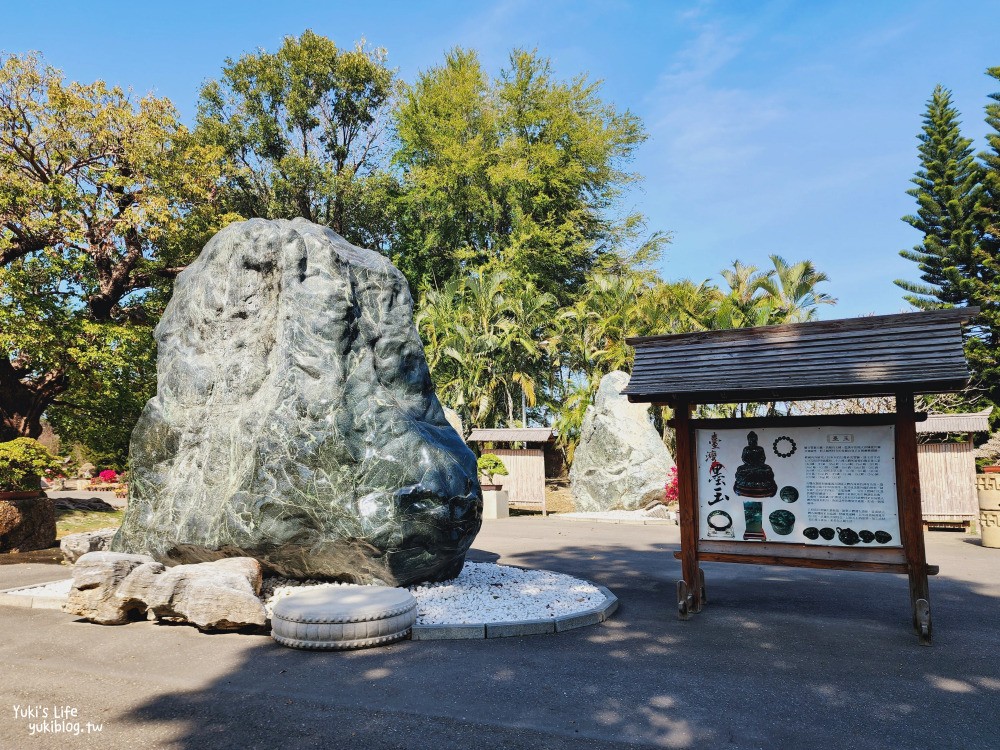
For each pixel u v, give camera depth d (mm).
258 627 6500
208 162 21562
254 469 7617
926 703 4566
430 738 4047
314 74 36188
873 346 6512
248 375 8273
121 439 21594
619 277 32062
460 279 30688
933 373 6012
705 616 7086
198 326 8945
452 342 28578
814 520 6789
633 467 19453
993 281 25672
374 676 5156
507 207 37719
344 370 7766
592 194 40219
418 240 38312
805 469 6910
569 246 37469
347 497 7324
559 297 36938
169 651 5891
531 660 5531
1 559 12000
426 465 7480
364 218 36156
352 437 7516
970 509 15375
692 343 7488
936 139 26875
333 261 8227
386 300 8820
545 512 20781
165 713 4480
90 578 6902
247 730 4191
